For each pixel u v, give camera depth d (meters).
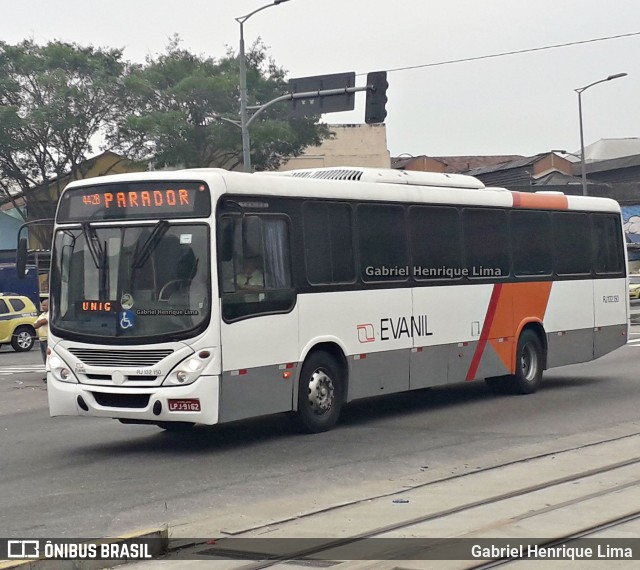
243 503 9.42
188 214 11.99
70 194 12.68
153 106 49.47
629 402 16.25
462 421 14.47
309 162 72.81
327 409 13.57
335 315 13.55
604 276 19.16
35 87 49.06
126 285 12.12
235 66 50.25
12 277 39.31
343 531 8.19
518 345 17.09
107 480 10.73
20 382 23.27
